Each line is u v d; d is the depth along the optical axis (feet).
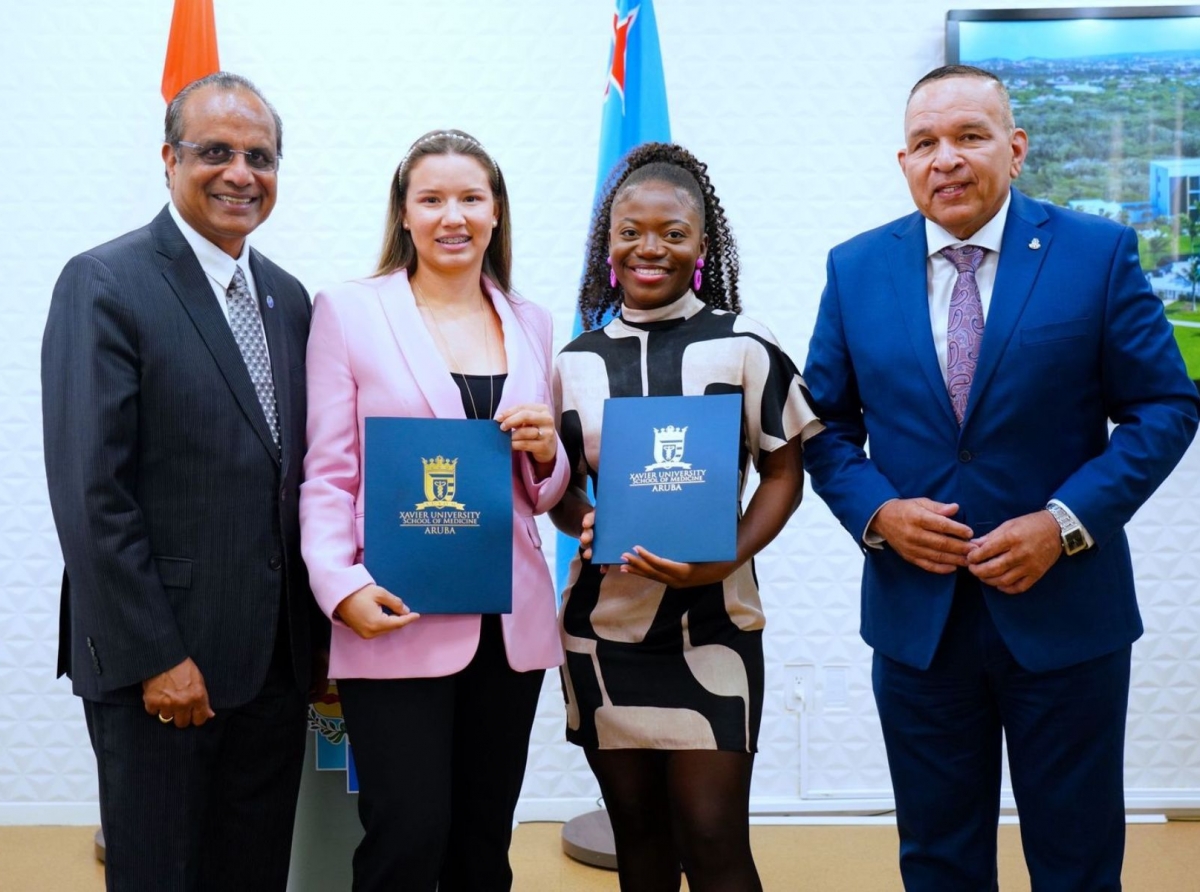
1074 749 6.48
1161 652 11.53
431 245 6.48
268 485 6.44
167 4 11.39
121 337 6.18
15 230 11.41
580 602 6.63
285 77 11.44
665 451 6.24
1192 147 11.30
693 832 6.21
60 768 11.54
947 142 6.43
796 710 11.71
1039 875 6.70
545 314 7.04
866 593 6.98
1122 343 6.37
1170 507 11.48
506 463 6.18
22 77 11.36
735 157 11.59
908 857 6.87
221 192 6.46
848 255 7.11
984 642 6.52
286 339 6.76
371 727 6.16
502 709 6.47
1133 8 11.22
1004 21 11.29
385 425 6.07
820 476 6.87
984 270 6.66
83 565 6.01
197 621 6.28
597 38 11.49
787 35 11.53
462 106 11.51
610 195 7.02
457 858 6.67
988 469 6.44
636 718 6.34
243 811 6.70
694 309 6.70
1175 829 11.12
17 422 11.46
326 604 5.95
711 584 6.43
